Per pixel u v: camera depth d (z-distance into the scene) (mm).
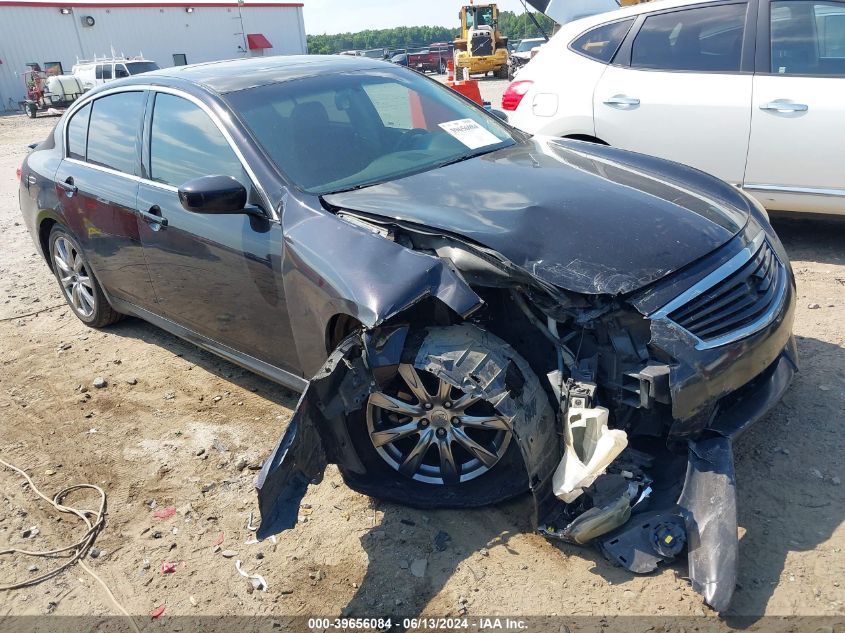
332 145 3551
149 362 4703
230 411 3996
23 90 34906
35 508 3373
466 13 31406
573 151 3820
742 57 5160
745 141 5164
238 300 3521
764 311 2809
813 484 2943
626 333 2617
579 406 2537
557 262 2631
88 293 5152
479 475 2934
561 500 2625
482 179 3271
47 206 4863
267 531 2549
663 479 2789
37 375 4656
